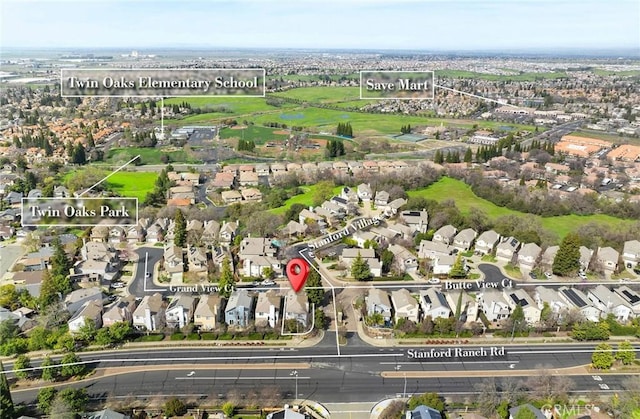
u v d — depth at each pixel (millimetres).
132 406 73062
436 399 71188
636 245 118875
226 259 108188
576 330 89625
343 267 114562
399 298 97188
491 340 89688
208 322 91938
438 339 89812
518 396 74125
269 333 90812
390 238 126375
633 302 97000
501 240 126000
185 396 75188
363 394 76312
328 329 92500
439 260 114375
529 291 104688
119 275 112438
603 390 77062
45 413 70875
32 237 129500
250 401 74062
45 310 93750
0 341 86938
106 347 87000
